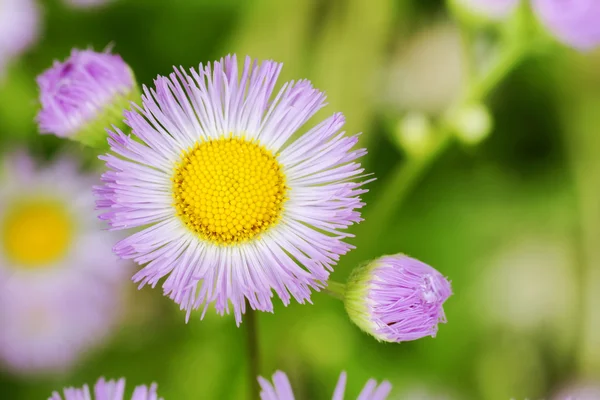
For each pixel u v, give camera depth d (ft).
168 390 0.63
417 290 0.49
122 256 0.48
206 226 0.50
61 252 0.65
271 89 0.50
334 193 0.49
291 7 0.65
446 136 0.60
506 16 0.58
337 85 0.65
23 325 0.65
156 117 0.49
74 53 0.52
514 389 0.64
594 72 0.65
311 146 0.50
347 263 0.62
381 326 0.50
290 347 0.63
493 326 0.65
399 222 0.65
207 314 0.61
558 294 0.65
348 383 0.63
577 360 0.65
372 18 0.65
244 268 0.49
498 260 0.65
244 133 0.50
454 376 0.64
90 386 0.64
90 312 0.65
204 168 0.50
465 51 0.59
